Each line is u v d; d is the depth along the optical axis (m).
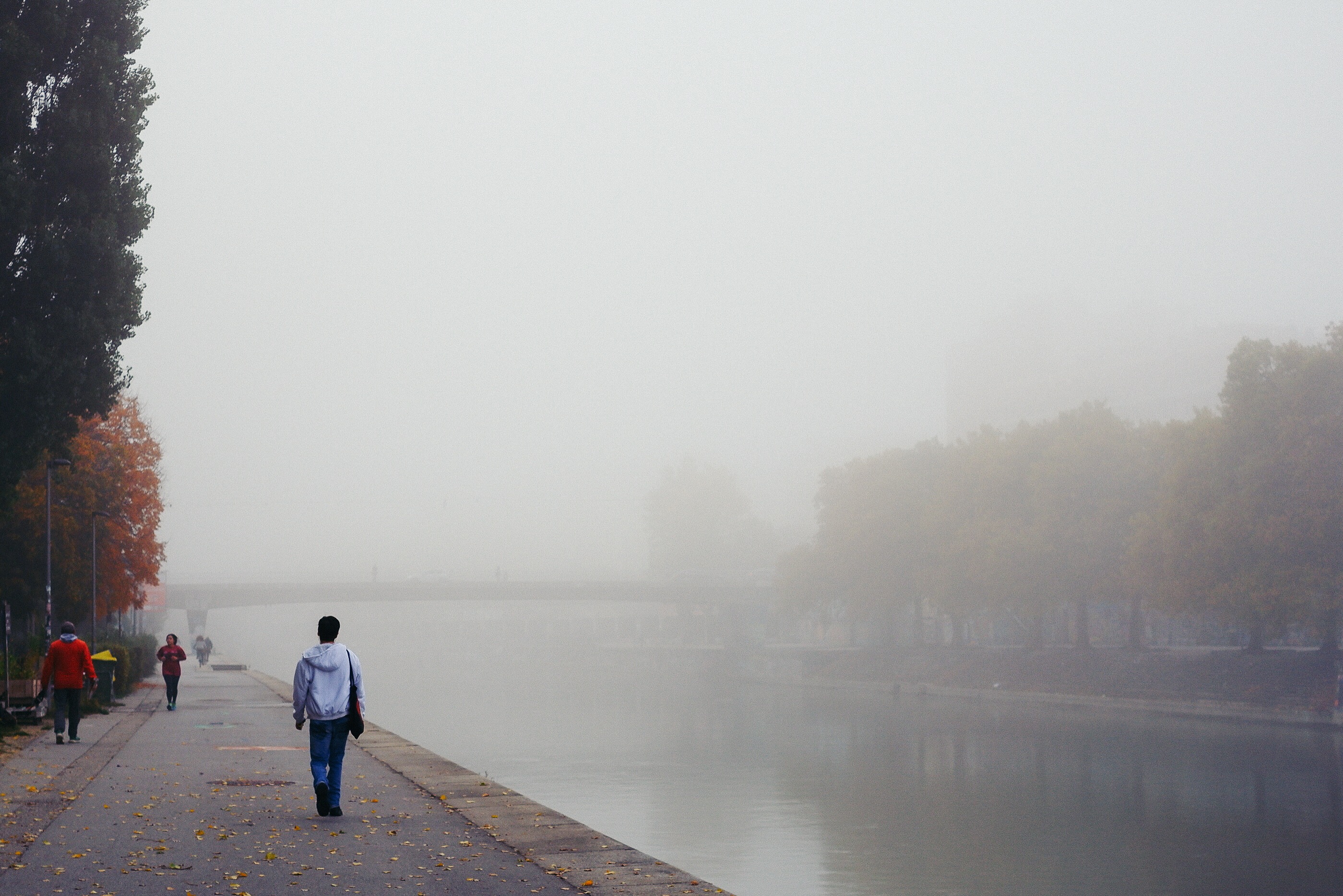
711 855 44.41
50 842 13.69
